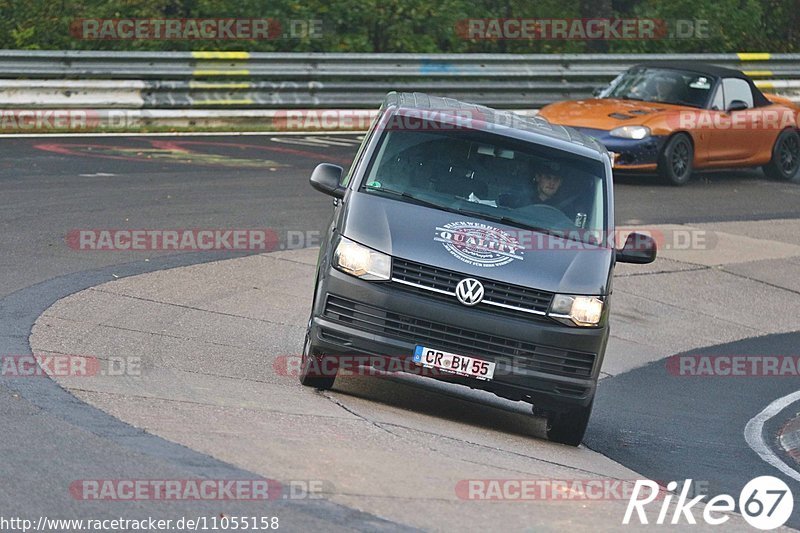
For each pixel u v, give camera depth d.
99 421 23.45
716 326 46.75
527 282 27.88
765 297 51.25
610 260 29.48
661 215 62.50
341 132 77.56
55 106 69.19
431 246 28.14
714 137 71.88
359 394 31.30
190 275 42.03
